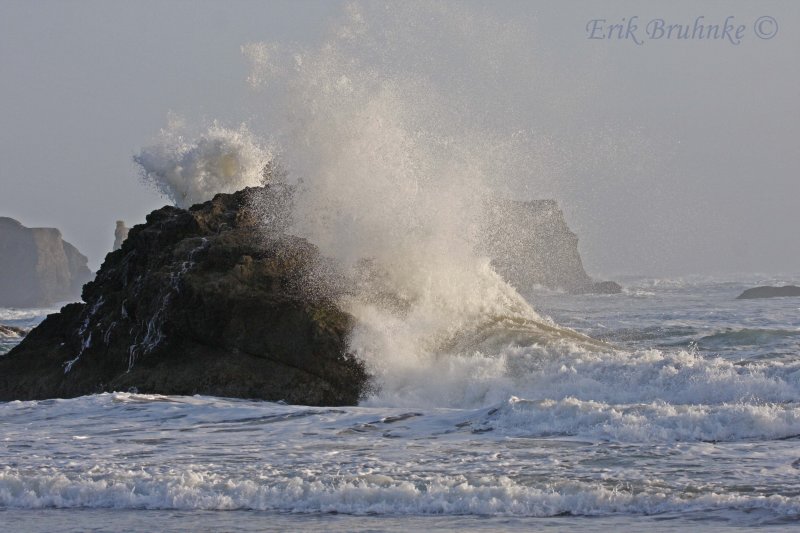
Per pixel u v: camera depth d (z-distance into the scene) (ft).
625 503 105.91
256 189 225.56
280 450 134.82
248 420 159.12
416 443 135.95
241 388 194.08
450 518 104.63
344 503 110.73
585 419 140.36
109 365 208.85
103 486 117.80
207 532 101.35
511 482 113.39
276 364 196.03
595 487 109.70
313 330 195.21
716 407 140.97
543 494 108.68
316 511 109.09
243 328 197.88
